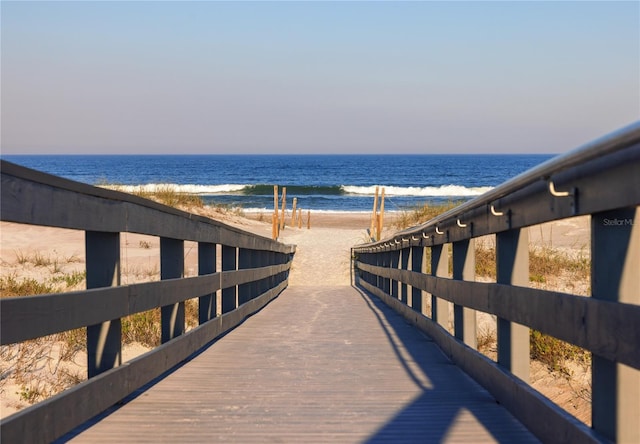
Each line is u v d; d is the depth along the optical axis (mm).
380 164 161250
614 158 2889
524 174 3781
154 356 5305
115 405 4770
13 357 7062
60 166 141125
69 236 17766
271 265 14453
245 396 5098
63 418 3680
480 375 5422
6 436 3098
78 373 6809
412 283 9102
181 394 5133
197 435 4086
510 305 4504
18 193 3143
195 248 18844
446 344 6867
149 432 4133
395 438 4031
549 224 21203
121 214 4496
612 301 3094
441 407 4742
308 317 10500
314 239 26875
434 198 57344
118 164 158875
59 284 11172
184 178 98688
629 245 3109
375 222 25922
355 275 20766
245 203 50156
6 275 11688
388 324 9570
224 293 9180
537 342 8180
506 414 4520
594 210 3109
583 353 8031
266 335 8375
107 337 4547
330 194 63656
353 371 6082
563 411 3619
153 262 15273
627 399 3094
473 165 151125
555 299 3670
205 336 7164
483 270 13805
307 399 5012
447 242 6738
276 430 4207
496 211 4797
